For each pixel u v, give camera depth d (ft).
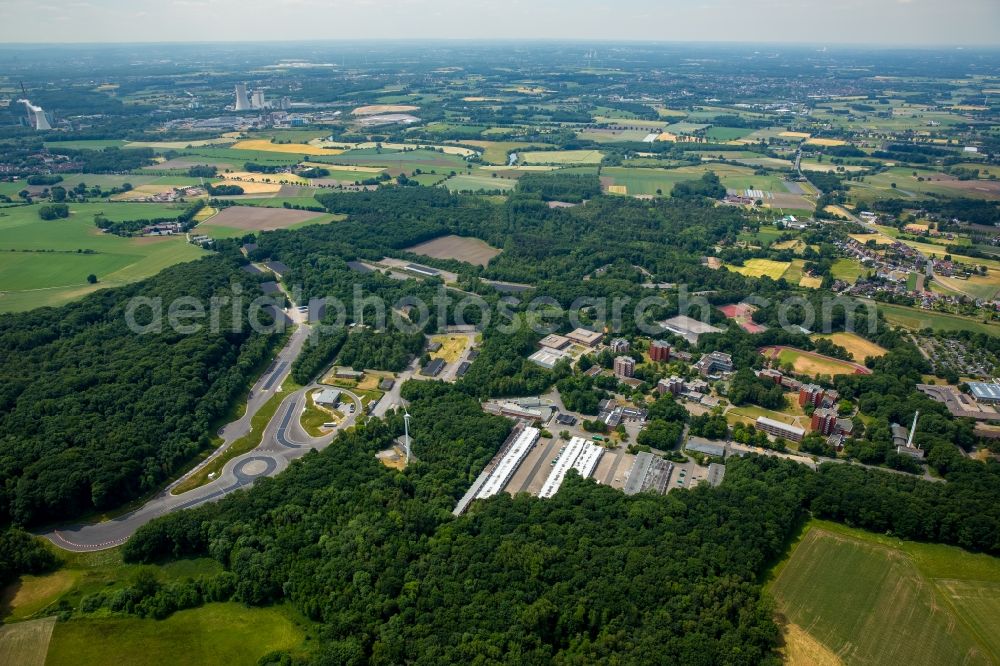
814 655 640.58
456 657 606.96
